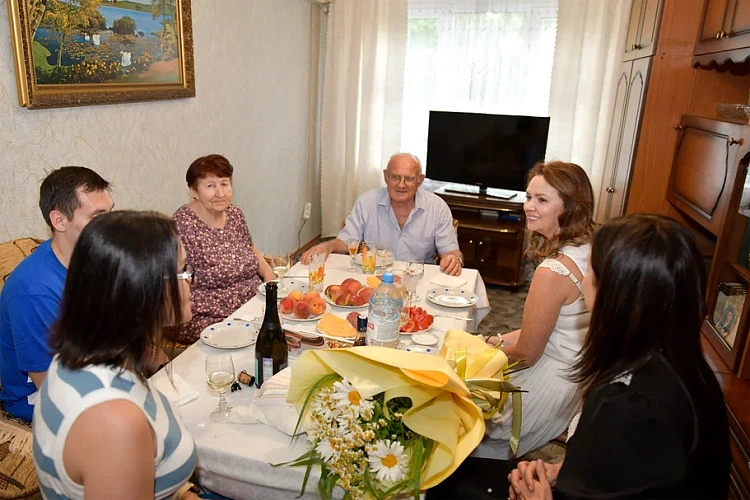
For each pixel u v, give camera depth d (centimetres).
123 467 80
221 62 309
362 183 461
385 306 139
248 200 363
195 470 115
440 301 195
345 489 101
